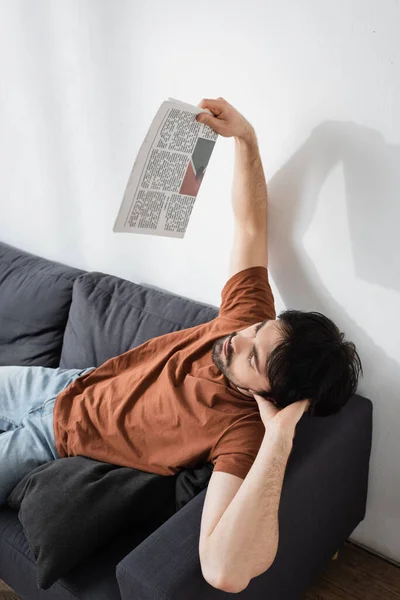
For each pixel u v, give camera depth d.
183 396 1.33
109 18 1.60
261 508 1.02
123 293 1.74
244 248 1.47
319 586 1.56
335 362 1.18
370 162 1.29
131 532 1.26
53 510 1.18
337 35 1.24
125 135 1.71
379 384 1.46
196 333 1.47
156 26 1.52
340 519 1.47
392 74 1.20
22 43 1.84
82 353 1.73
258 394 1.23
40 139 1.94
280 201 1.46
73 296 1.80
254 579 1.13
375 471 1.57
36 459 1.45
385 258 1.34
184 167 1.30
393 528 1.60
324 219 1.40
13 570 1.26
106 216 1.87
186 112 1.21
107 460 1.36
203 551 1.00
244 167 1.42
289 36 1.31
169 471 1.28
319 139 1.35
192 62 1.49
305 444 1.28
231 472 1.13
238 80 1.43
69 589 1.15
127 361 1.54
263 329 1.24
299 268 1.49
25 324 1.88
